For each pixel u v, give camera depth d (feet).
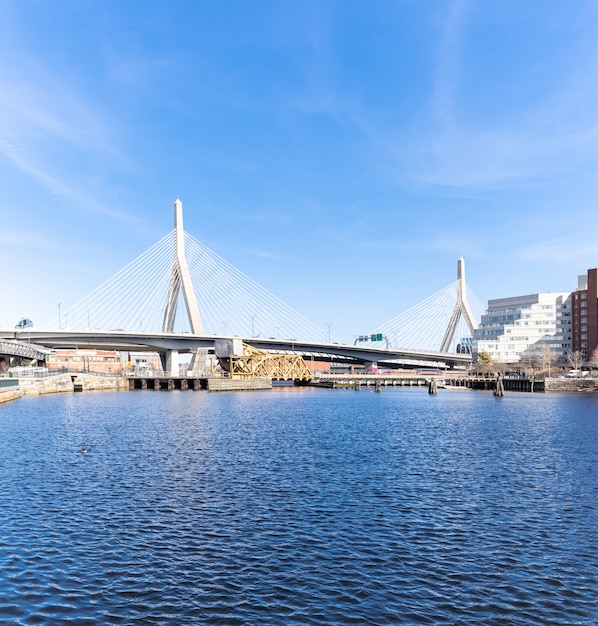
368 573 74.59
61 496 111.34
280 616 63.21
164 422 251.39
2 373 503.61
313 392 571.69
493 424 253.24
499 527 93.40
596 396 499.92
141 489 117.50
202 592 68.85
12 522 94.12
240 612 64.08
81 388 571.69
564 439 199.82
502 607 65.67
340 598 67.51
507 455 163.84
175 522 95.04
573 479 129.90
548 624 62.13
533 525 94.53
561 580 72.95
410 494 114.73
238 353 596.70
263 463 147.54
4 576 72.54
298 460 152.66
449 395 529.45
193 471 136.36
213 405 364.99
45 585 70.23
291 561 78.43
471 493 115.85
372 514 100.37
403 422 261.44
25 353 544.62
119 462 147.84
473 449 175.63
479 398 474.90
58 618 62.18
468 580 72.74
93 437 197.98
